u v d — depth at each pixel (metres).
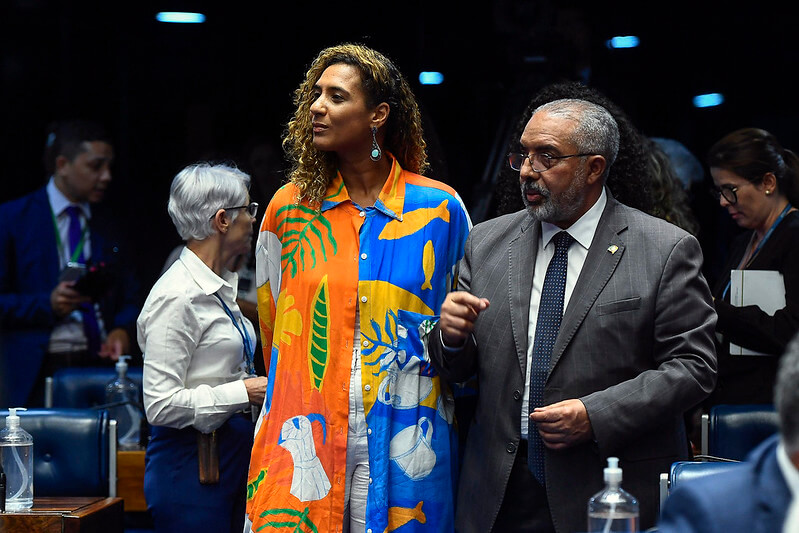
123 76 19.70
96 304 16.92
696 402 8.91
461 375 9.55
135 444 14.90
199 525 11.43
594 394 8.89
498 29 17.23
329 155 10.23
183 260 11.66
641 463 9.09
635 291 9.05
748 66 18.34
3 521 10.20
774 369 12.61
